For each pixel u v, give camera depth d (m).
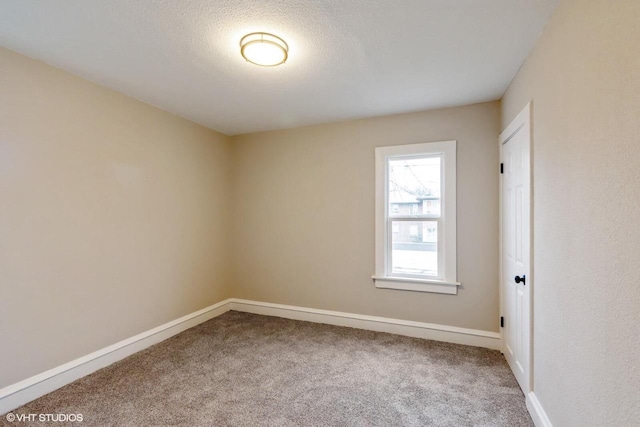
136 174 2.72
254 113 3.12
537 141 1.77
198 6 1.51
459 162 2.88
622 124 1.00
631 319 0.95
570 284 1.36
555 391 1.52
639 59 0.91
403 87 2.49
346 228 3.37
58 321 2.13
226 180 3.91
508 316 2.46
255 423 1.75
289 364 2.46
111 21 1.64
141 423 1.75
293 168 3.62
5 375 1.85
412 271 3.12
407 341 2.91
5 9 1.52
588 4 1.21
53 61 2.06
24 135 1.96
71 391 2.06
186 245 3.28
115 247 2.53
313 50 1.93
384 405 1.92
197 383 2.18
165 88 2.51
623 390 0.99
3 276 1.85
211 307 3.61
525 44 1.85
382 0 1.47
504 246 2.58
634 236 0.94
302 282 3.58
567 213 1.39
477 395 2.03
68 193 2.20
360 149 3.30
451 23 1.66
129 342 2.62
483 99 2.74
